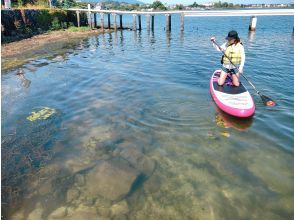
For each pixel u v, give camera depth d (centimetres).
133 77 997
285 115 659
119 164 482
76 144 550
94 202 400
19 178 454
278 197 403
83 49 1641
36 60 1305
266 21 3878
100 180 443
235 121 641
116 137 574
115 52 1539
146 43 1917
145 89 859
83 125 627
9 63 1234
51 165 485
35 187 432
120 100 771
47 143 555
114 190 422
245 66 1134
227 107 669
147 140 561
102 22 2927
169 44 1845
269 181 435
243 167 470
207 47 1669
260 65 1145
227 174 454
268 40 1942
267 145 534
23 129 613
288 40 1922
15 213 382
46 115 677
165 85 898
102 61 1287
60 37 2172
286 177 443
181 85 898
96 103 751
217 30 2794
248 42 1859
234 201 397
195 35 2381
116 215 378
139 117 664
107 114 681
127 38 2230
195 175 453
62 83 930
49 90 860
